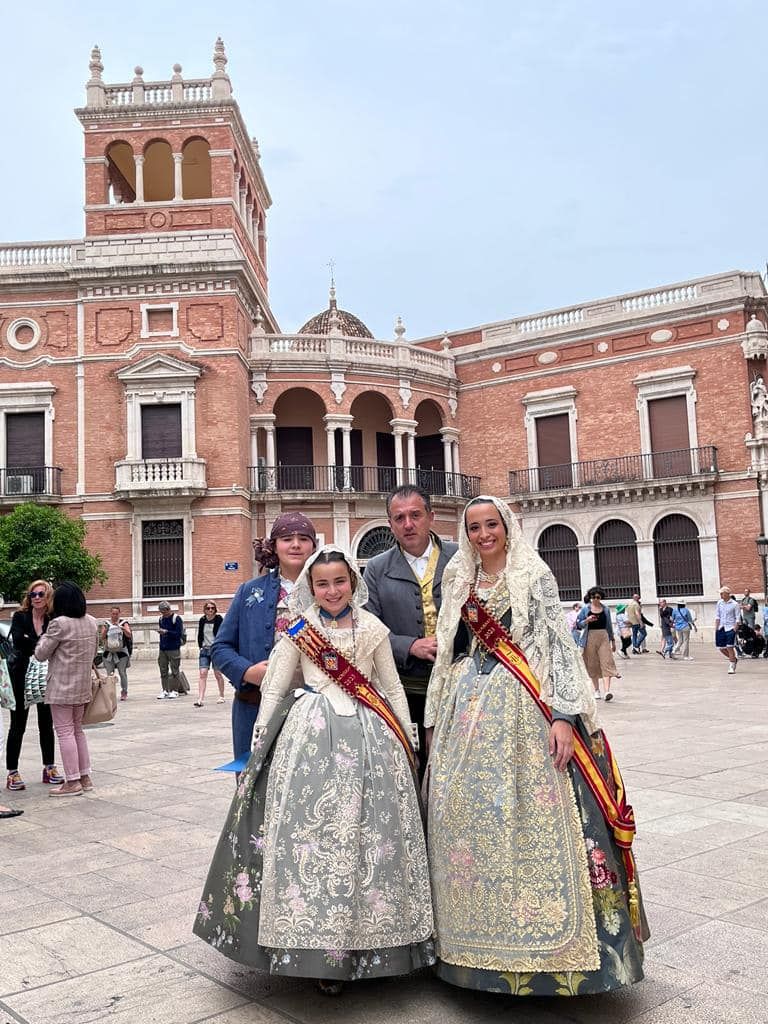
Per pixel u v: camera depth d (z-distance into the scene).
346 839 3.38
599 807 3.39
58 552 26.05
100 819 6.57
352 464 34.75
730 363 30.50
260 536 31.05
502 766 3.39
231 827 3.64
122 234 29.94
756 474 29.48
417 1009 3.34
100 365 29.70
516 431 34.72
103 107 30.08
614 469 32.38
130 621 28.66
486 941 3.26
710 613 29.88
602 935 3.25
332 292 39.09
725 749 8.79
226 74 30.45
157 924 4.25
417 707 4.35
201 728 12.05
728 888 4.51
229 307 29.77
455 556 3.90
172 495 28.66
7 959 3.85
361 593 3.87
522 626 3.58
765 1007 3.21
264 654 4.26
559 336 33.81
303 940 3.24
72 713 7.70
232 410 29.52
